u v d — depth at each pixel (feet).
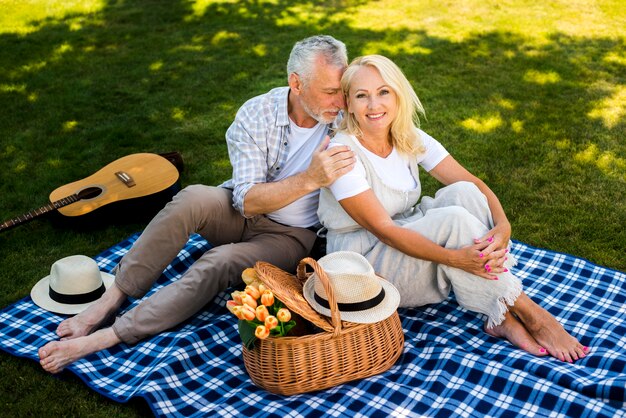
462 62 24.06
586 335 10.98
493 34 26.43
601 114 19.98
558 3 29.43
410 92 11.08
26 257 14.14
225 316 11.78
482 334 11.09
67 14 30.30
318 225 12.38
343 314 9.73
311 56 10.90
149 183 15.78
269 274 10.05
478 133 19.20
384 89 10.76
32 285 13.19
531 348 10.49
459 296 10.73
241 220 11.94
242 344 10.29
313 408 9.42
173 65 24.71
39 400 10.07
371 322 9.67
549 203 15.75
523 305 10.59
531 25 27.14
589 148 18.08
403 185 11.48
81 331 11.07
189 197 11.38
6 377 10.55
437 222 10.40
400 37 26.53
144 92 22.66
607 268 12.95
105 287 12.38
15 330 11.50
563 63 23.61
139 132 19.97
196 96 22.27
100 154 18.74
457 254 10.21
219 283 11.27
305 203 12.06
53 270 12.05
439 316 11.72
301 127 11.82
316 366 9.65
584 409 8.95
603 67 23.21
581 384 9.39
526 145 18.44
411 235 10.44
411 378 10.07
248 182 11.46
